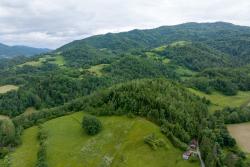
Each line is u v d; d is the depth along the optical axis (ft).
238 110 590.14
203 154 385.29
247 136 492.95
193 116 487.20
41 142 425.28
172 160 376.68
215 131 466.70
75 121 484.74
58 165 375.66
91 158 383.45
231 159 384.68
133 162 370.94
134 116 458.91
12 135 445.78
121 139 412.98
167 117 456.04
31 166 378.94
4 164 388.16
